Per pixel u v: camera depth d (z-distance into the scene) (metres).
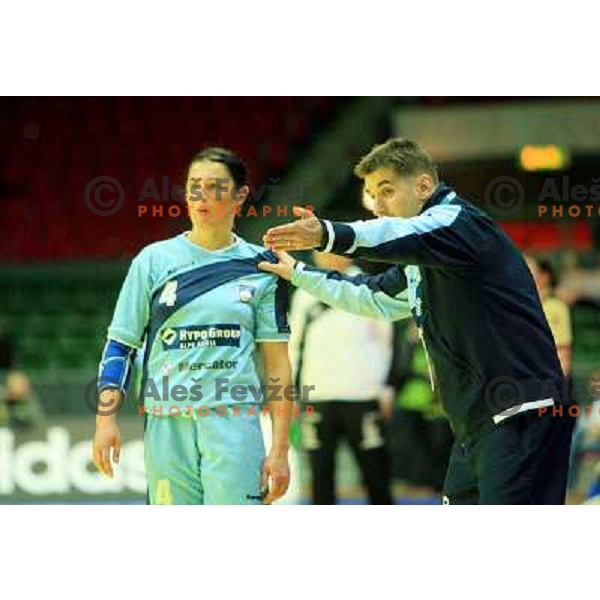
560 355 13.90
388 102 29.91
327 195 28.61
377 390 13.58
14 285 26.91
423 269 8.42
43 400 18.14
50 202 28.83
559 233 27.27
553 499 8.28
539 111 29.47
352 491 17.66
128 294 8.80
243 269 8.81
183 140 29.86
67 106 30.12
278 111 30.22
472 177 28.98
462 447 8.60
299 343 13.61
